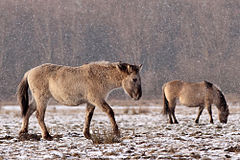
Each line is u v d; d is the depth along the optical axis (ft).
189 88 251.39
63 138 151.84
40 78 149.59
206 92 249.96
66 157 102.27
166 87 257.14
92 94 148.56
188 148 115.03
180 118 310.45
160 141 132.87
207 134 156.76
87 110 154.81
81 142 137.69
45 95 149.79
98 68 151.74
